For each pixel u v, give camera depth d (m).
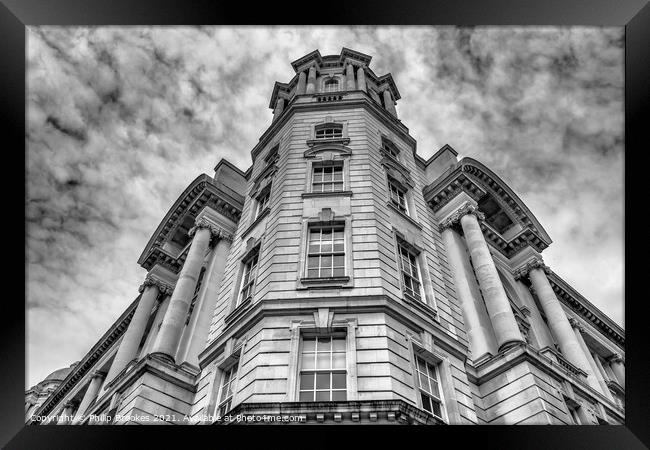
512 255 35.47
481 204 35.88
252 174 33.34
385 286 19.48
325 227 22.55
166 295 35.66
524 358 20.83
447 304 23.19
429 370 18.55
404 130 34.41
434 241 28.14
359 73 39.69
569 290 41.38
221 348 19.97
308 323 17.89
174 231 36.59
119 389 22.17
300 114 32.12
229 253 29.66
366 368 16.19
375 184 25.31
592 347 42.62
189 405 20.41
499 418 19.81
